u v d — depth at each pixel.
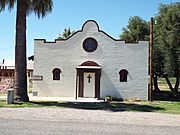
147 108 20.72
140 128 12.35
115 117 15.46
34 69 28.19
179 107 21.91
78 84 27.97
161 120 15.00
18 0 21.69
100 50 27.95
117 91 27.61
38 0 22.80
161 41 33.69
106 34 27.95
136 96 27.52
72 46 28.14
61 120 13.84
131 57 27.72
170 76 34.88
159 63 34.25
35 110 17.39
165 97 33.75
